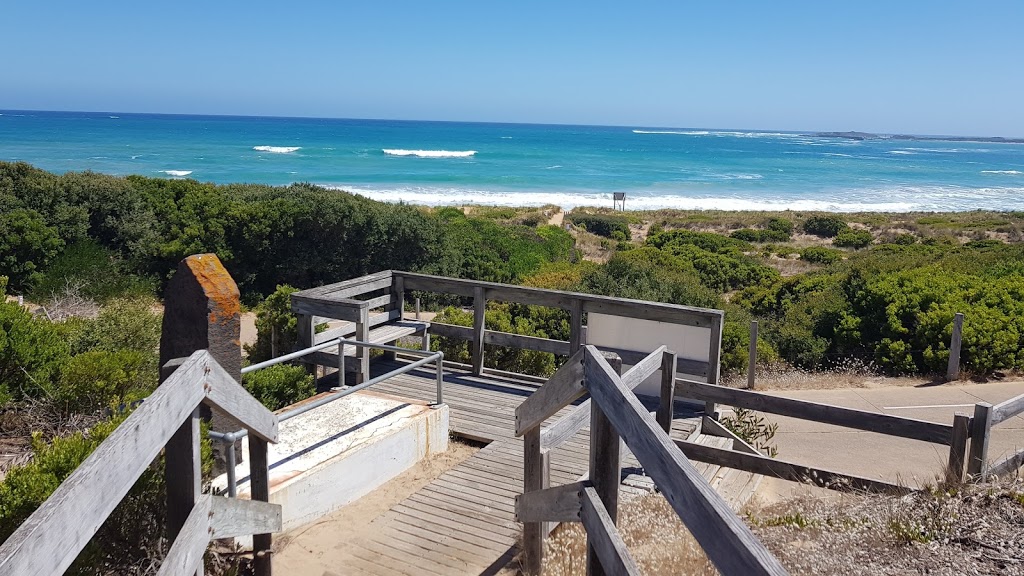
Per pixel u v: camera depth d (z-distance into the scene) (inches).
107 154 3029.0
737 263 925.2
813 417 207.8
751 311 673.6
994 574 141.8
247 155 3250.5
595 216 1664.6
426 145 4662.9
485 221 1130.7
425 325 315.3
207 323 167.9
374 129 7539.4
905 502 174.4
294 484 178.1
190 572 99.4
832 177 3304.6
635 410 95.1
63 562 67.0
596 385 112.3
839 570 142.6
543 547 157.6
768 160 4421.8
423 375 308.5
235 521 119.6
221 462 175.2
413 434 222.7
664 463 84.4
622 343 285.3
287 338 322.7
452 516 187.3
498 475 211.8
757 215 1918.1
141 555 136.6
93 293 595.5
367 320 268.8
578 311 286.7
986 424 187.0
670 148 5487.2
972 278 526.9
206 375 107.3
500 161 3506.4
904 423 197.3
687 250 1004.6
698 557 154.2
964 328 438.0
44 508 65.1
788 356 511.5
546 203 2065.7
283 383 253.6
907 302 485.1
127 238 705.0
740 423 282.8
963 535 158.2
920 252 1140.5
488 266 810.2
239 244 719.1
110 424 147.6
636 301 273.4
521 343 300.5
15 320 236.4
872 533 159.6
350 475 197.0
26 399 224.4
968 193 2751.0
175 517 106.1
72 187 687.7
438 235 806.5
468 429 247.0
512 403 274.2
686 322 265.7
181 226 738.2
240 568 152.8
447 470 217.6
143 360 272.8
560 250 1047.0
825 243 1590.8
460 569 162.9
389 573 161.2
